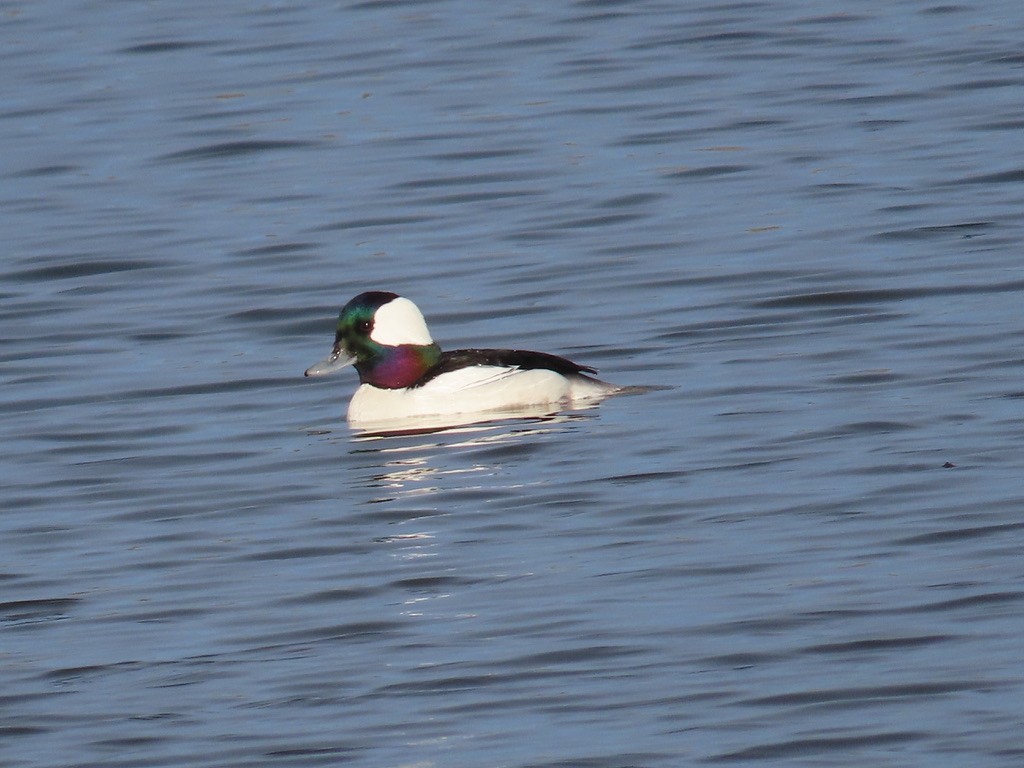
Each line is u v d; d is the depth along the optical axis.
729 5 32.81
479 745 10.57
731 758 10.21
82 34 33.25
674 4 33.09
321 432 16.92
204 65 31.12
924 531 13.27
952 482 14.20
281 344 19.58
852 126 25.97
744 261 20.94
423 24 32.88
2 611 13.06
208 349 19.50
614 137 26.30
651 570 12.96
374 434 16.70
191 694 11.51
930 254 20.64
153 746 10.84
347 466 15.82
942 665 11.12
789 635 11.70
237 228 23.53
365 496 14.99
